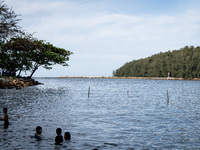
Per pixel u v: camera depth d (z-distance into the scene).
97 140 11.37
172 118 17.95
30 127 13.67
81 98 33.97
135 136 12.27
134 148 10.23
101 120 16.62
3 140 10.81
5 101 27.12
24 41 59.00
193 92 51.84
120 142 11.10
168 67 194.62
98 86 77.75
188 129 14.09
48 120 16.03
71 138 11.61
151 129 13.96
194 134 12.84
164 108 24.09
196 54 180.75
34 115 17.92
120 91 52.94
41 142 10.73
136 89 62.44
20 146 10.02
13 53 61.31
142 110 22.34
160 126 14.88
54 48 77.00
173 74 192.75
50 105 24.59
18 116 17.30
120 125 15.01
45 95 37.06
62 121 15.84
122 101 30.97
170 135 12.58
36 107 22.66
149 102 30.08
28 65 73.50
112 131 13.29
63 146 10.25
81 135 12.26
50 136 11.81
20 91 44.03
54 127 13.91
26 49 61.72
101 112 20.50
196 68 178.50
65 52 79.44
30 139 11.15
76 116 18.03
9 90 45.59
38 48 67.75
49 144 10.47
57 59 74.56
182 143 11.10
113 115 18.98
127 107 24.52
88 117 17.73
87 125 14.77
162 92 51.09
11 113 18.61
